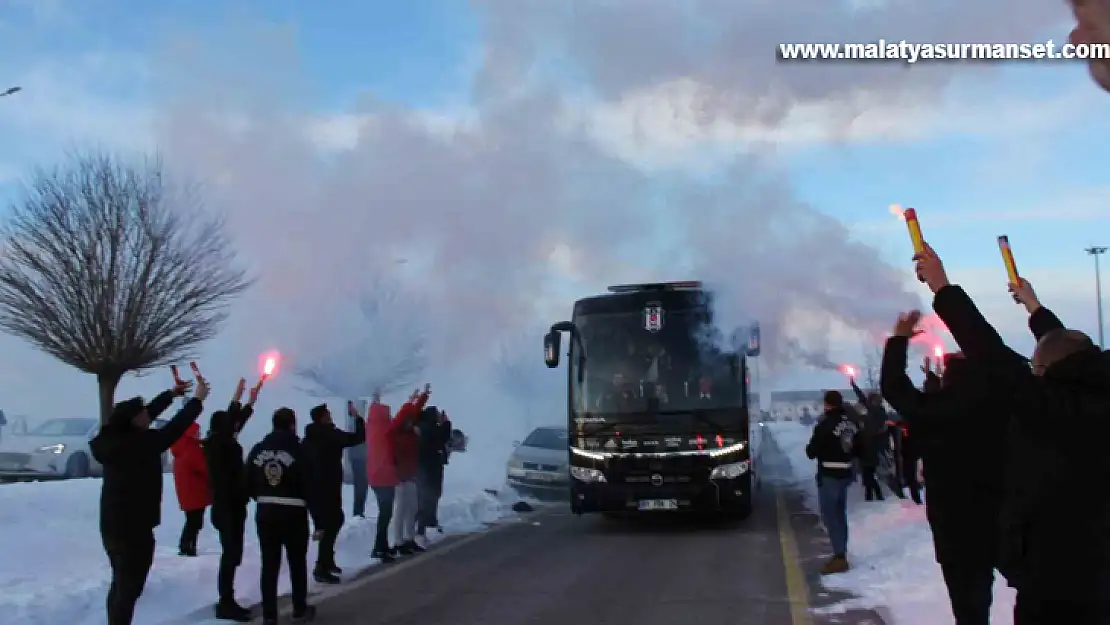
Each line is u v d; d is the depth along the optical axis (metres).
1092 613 3.21
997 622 6.61
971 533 5.57
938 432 5.63
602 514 16.19
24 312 18.77
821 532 13.34
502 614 8.27
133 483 6.96
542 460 18.78
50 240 18.48
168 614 8.34
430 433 13.69
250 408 8.60
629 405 13.18
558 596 9.05
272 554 7.86
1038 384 3.39
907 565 9.30
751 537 12.96
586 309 13.63
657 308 13.30
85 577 9.05
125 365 19.33
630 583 9.69
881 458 18.19
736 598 8.77
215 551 10.98
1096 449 3.26
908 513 12.89
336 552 11.78
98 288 18.69
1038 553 3.30
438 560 11.45
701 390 13.05
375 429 11.55
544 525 14.99
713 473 12.89
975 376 5.09
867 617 7.79
